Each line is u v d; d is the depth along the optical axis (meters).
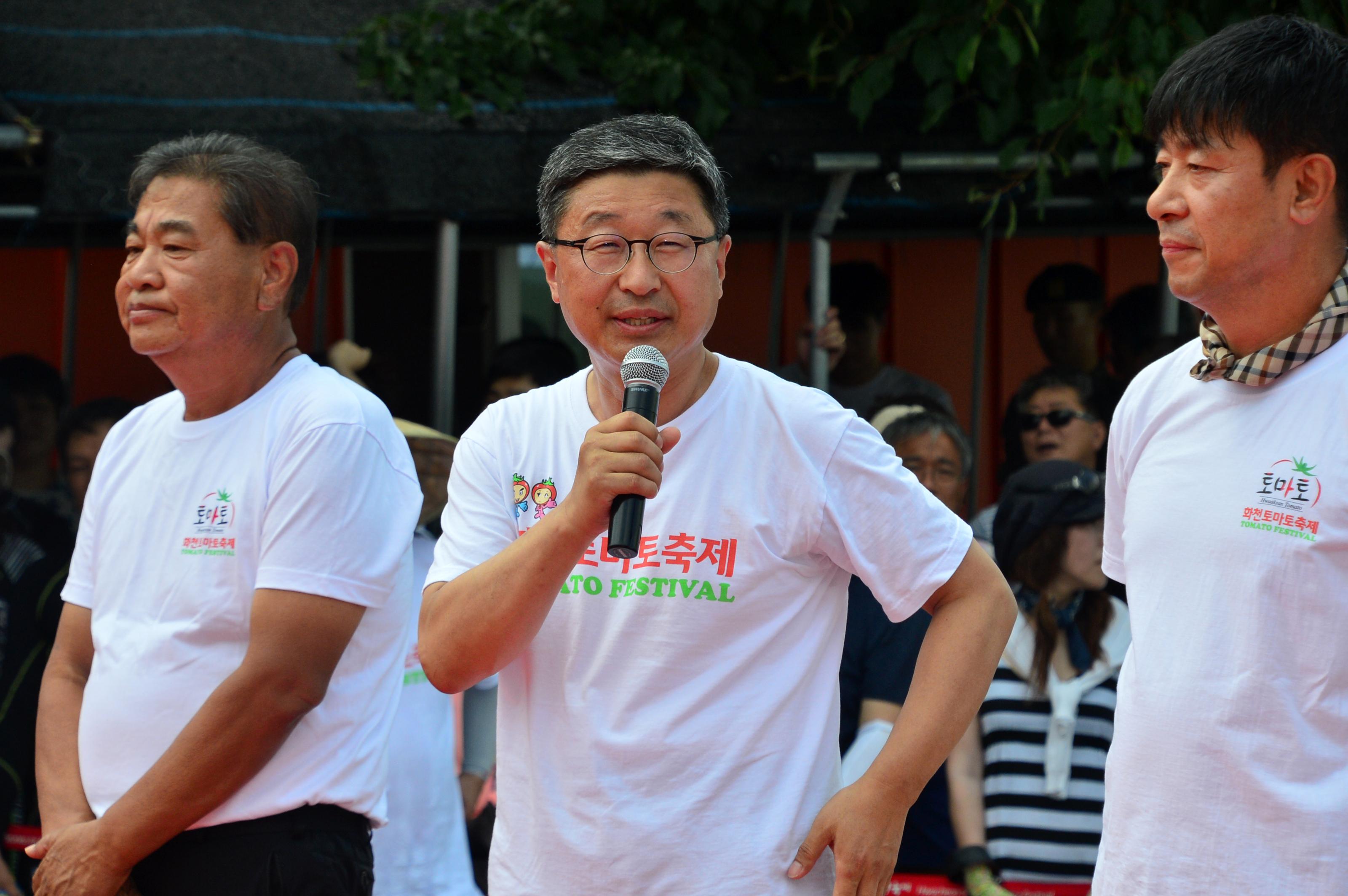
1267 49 2.67
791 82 6.17
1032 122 6.02
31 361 6.08
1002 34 5.72
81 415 5.80
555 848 2.77
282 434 3.41
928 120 5.82
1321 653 2.60
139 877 3.31
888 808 2.72
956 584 2.91
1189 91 2.72
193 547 3.38
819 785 2.85
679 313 2.76
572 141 2.83
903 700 4.71
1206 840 2.67
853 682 4.79
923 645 2.91
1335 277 2.71
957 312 6.27
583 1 6.07
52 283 6.16
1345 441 2.62
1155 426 2.98
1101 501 4.84
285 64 5.88
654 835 2.71
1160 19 5.78
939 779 4.98
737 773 2.76
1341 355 2.69
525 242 6.37
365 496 3.40
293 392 3.49
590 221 2.75
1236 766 2.64
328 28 6.12
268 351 3.57
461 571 2.90
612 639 2.78
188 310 3.39
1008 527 4.93
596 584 2.81
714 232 2.83
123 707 3.35
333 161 5.64
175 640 3.35
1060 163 5.91
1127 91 5.71
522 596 2.64
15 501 5.75
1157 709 2.75
